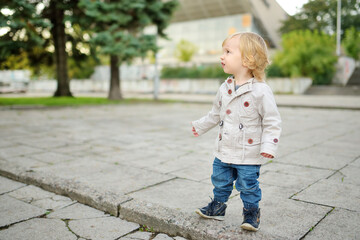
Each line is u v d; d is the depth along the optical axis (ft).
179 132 21.07
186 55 116.78
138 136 19.43
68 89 51.44
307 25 92.99
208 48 135.95
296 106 41.39
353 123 25.62
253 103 6.01
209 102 46.93
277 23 99.66
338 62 78.84
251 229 6.38
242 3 119.65
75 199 9.11
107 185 9.95
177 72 94.53
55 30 48.42
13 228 7.30
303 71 78.74
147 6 42.80
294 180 10.41
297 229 6.77
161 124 24.90
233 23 128.57
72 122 25.58
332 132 20.95
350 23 97.86
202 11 132.36
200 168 12.06
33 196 9.41
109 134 20.10
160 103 46.68
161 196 8.97
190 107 41.11
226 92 6.33
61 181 9.89
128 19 41.47
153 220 7.35
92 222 7.70
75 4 43.47
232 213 7.68
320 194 9.02
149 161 13.15
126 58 42.39
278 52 82.94
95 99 48.08
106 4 40.45
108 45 41.04
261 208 7.97
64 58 50.29
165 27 47.32
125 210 7.89
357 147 15.90
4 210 8.34
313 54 76.07
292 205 8.18
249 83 6.06
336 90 72.28
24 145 16.42
